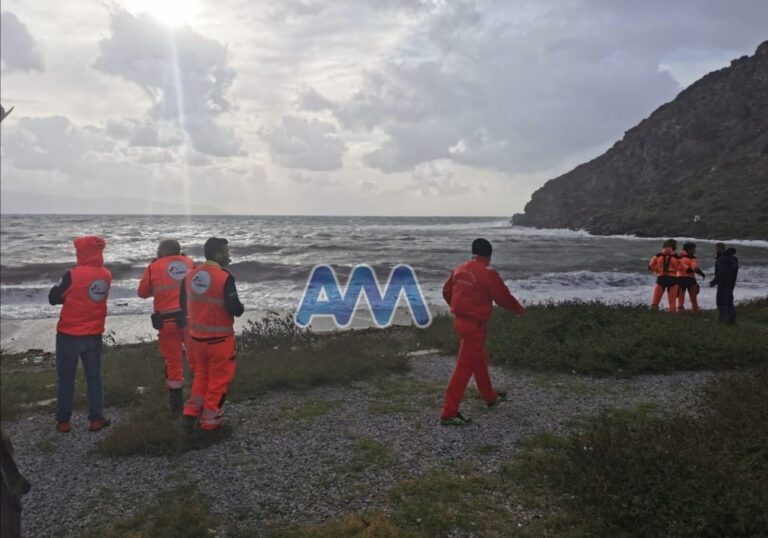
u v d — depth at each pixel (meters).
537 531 3.46
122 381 7.39
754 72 83.06
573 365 7.67
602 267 26.27
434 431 5.32
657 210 65.81
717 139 82.06
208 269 5.14
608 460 4.07
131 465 4.71
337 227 89.94
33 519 3.82
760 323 11.22
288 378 7.08
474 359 5.47
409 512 3.73
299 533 3.49
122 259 32.16
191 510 3.72
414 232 71.62
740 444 4.35
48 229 72.44
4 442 2.01
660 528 3.32
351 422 5.65
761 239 46.34
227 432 5.32
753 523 3.21
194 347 5.15
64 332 5.56
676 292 12.39
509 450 4.80
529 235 63.72
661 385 6.85
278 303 17.23
